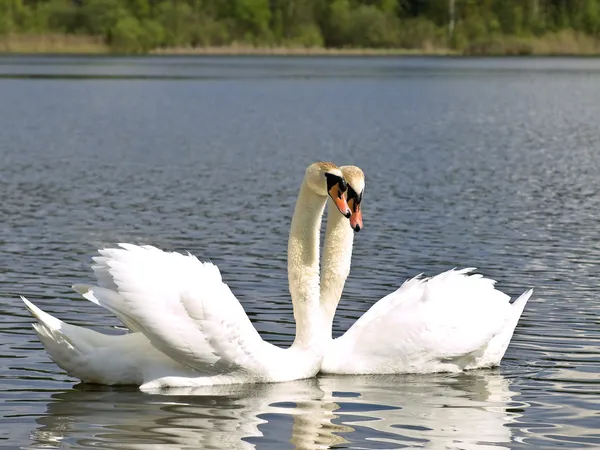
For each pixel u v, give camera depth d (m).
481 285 11.67
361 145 38.88
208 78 85.69
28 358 11.42
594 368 11.48
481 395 10.51
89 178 28.30
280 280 15.61
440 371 11.34
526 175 29.70
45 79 80.44
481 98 66.44
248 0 136.38
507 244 18.91
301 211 11.16
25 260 16.94
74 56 128.25
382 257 17.59
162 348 10.23
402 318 11.34
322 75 91.94
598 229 20.61
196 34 134.50
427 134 43.72
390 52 141.50
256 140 40.62
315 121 50.16
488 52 133.00
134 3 131.50
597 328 13.09
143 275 10.13
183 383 10.51
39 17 126.12
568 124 48.75
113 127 46.03
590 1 132.88
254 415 9.77
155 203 23.77
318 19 142.00
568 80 84.75
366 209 23.03
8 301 14.00
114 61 116.56
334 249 11.49
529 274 16.36
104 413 9.73
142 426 9.41
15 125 46.22
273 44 138.12
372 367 11.23
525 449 9.00
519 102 63.25
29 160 32.72
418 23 140.50
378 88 75.44
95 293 10.06
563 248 18.56
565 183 27.97
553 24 134.00
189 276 10.34
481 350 11.45
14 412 9.73
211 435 9.20
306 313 11.20
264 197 24.94
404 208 23.23
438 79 86.25
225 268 16.52
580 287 15.44
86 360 10.38
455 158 34.38
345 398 10.36
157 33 132.12
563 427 9.55
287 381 10.89
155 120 50.03
